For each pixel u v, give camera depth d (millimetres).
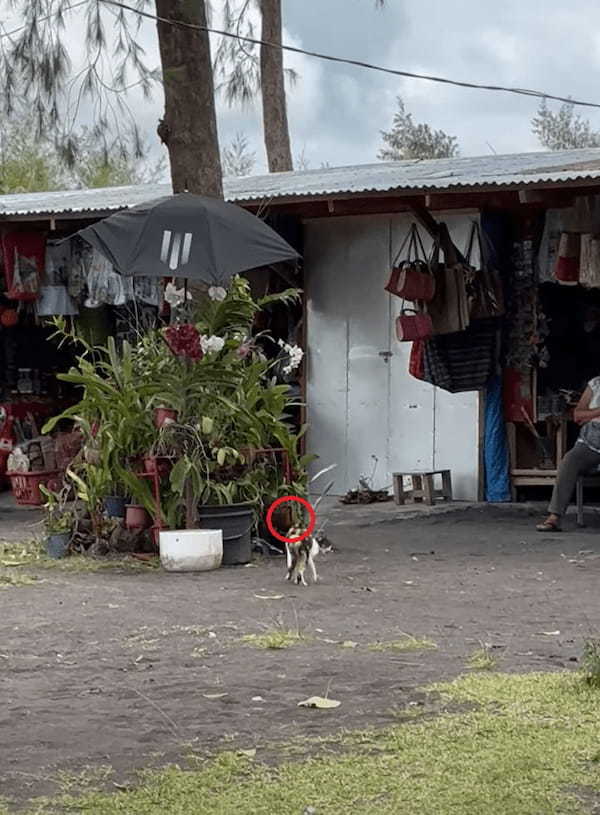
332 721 5078
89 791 4246
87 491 10156
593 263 12055
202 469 9867
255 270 13406
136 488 9852
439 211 13414
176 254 9695
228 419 10117
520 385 13211
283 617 7523
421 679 5785
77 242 14305
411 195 12008
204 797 4172
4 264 14445
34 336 16391
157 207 9883
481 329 13055
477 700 5320
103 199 15070
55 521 10359
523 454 13438
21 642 6879
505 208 12992
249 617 7535
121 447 9992
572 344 13742
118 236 9805
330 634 6973
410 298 12656
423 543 11031
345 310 14070
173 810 4062
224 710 5293
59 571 9523
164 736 4910
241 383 10312
